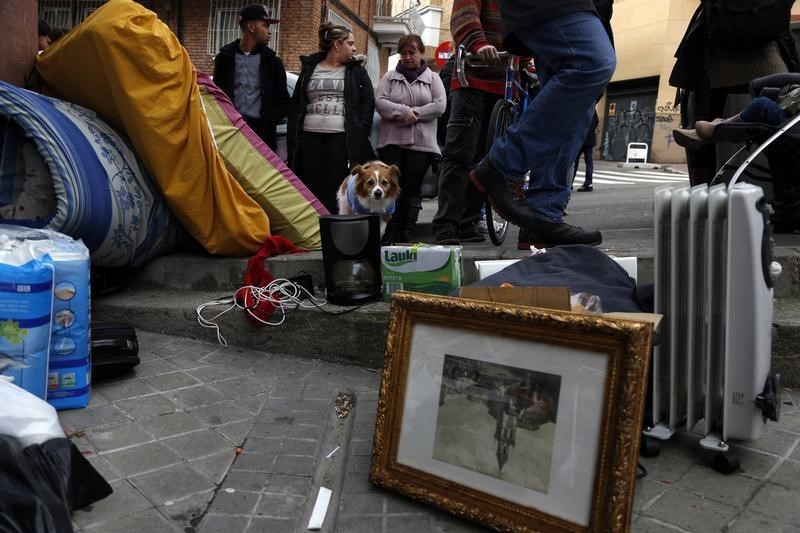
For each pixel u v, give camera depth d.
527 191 3.16
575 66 2.72
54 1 14.82
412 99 4.58
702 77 3.62
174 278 3.72
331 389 2.71
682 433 2.20
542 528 1.59
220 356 3.10
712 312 1.90
